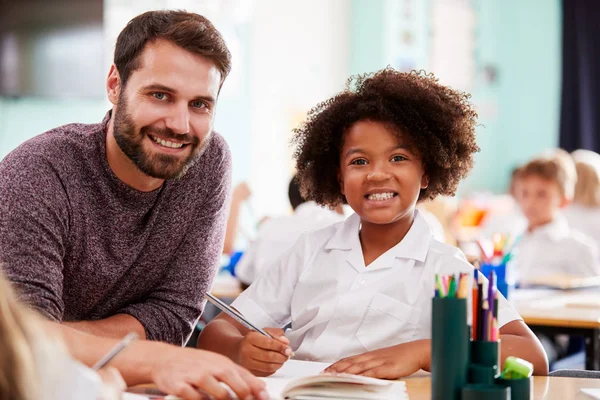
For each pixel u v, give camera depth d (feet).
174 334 6.04
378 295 5.74
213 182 6.23
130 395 4.25
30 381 2.69
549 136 22.26
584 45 21.59
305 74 20.29
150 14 5.54
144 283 6.06
